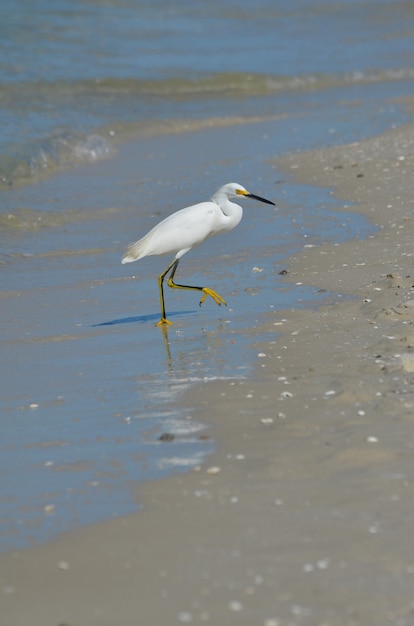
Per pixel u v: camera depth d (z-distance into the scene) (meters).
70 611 7.90
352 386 12.37
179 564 8.51
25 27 52.94
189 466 10.51
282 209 23.64
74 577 8.42
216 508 9.49
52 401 12.86
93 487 10.18
